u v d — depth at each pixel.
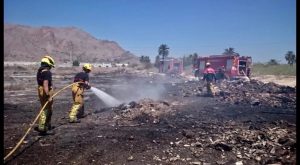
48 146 7.29
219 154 6.56
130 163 6.14
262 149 6.71
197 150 6.83
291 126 8.73
